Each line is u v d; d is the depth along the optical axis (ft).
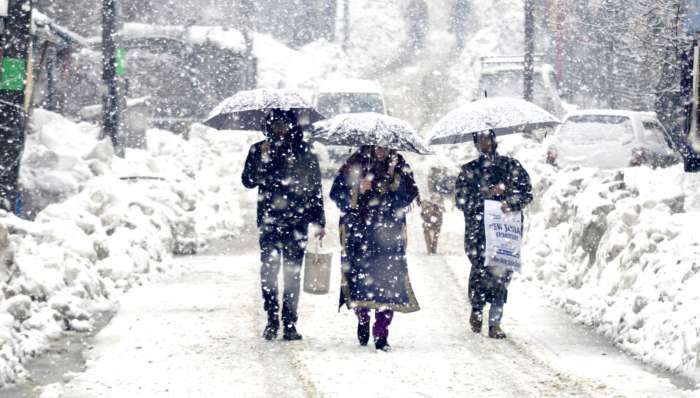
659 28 251.19
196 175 207.72
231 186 230.48
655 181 118.73
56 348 79.61
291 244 84.12
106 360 75.25
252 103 85.15
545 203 130.62
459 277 119.34
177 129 335.47
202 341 82.64
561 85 347.36
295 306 84.12
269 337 83.97
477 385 68.74
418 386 68.39
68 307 87.40
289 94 86.17
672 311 79.66
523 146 236.63
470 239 87.51
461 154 268.00
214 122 92.53
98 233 113.39
